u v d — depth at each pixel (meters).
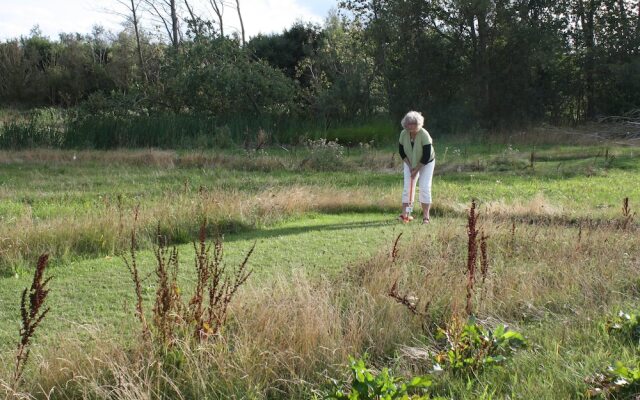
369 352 4.80
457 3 24.67
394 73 26.70
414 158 9.18
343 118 25.58
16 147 18.55
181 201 9.62
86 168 14.93
